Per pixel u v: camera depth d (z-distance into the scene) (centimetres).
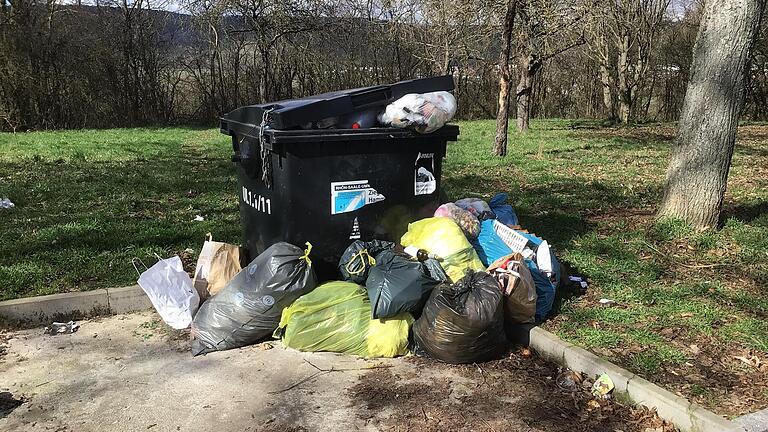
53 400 341
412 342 402
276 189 436
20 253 563
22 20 2347
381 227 457
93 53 2600
